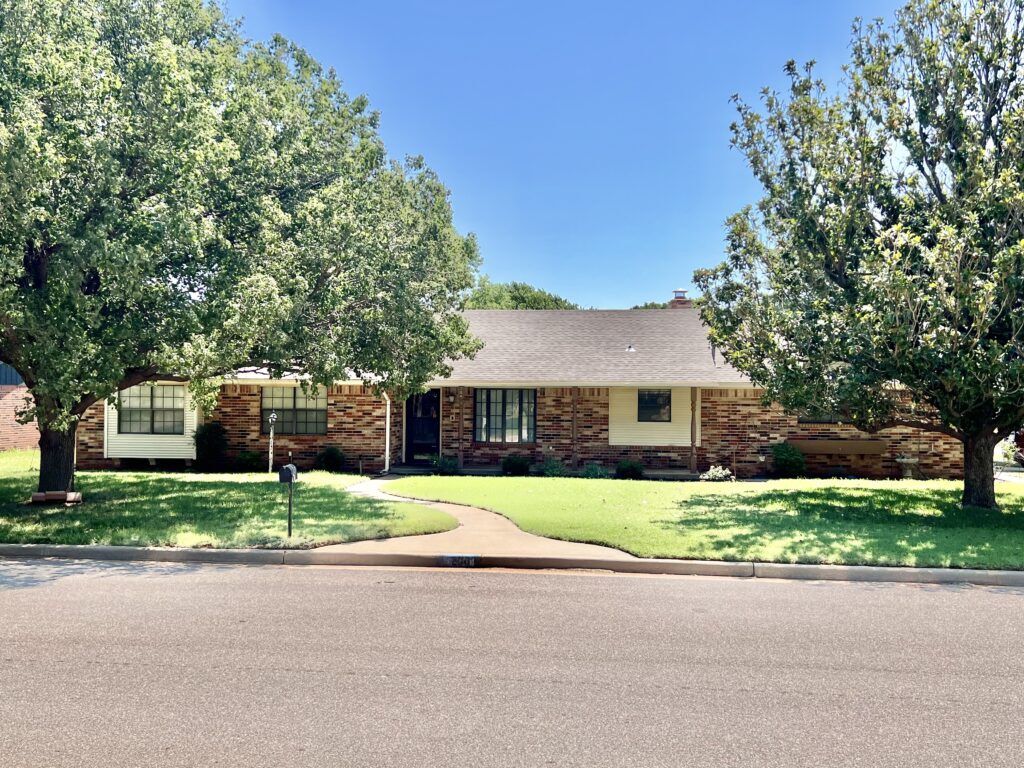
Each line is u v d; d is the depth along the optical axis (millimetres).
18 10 10156
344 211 13594
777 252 14055
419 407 23094
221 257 11719
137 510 12445
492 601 7535
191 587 8023
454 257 20719
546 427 21906
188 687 5082
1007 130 11945
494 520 11938
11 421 27828
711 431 21203
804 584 8508
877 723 4609
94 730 4395
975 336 11047
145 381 14016
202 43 15172
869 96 13242
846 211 12508
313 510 12531
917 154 12883
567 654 5859
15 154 9008
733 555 9211
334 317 13977
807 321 12602
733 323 13750
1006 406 12070
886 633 6527
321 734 4367
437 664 5598
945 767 4039
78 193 10422
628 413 21625
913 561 9008
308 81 17266
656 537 10203
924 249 10836
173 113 10781
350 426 21141
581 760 4074
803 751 4215
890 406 12594
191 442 21078
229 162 12438
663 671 5500
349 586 8141
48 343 10172
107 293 11336
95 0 12141
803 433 20922
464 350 18484
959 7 12586
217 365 12219
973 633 6543
